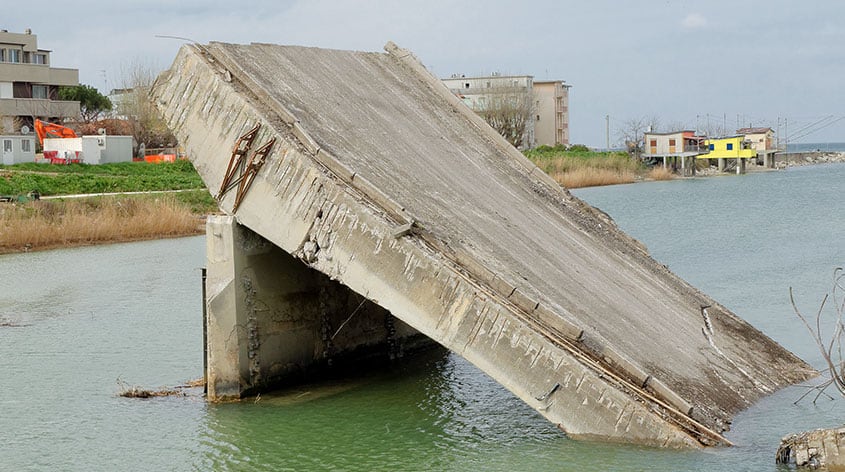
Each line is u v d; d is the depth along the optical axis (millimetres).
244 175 19922
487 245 20297
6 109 95438
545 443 18109
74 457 18344
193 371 24391
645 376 17609
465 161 26750
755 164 150625
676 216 64500
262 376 21562
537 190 28750
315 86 24062
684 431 17250
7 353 26625
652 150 126000
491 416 20203
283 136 19844
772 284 35375
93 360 25734
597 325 19266
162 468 17641
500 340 17453
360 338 24719
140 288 36625
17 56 102875
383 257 18391
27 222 49281
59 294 35594
